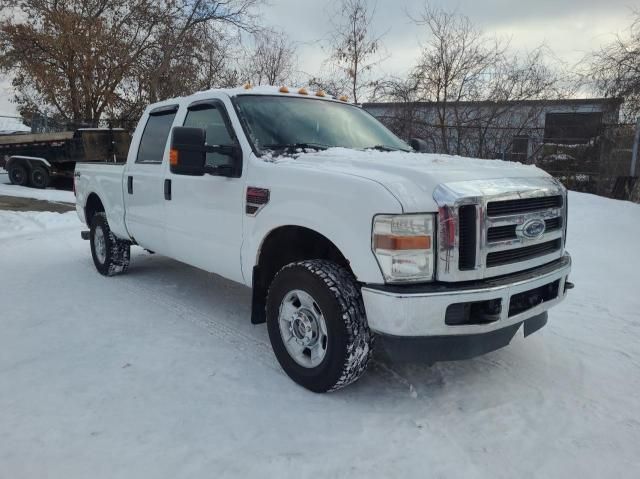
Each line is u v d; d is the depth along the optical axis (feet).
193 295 17.88
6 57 66.95
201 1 65.41
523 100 48.52
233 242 12.91
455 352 9.95
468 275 9.66
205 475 8.25
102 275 20.44
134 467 8.41
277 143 12.96
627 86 44.57
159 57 67.72
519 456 9.03
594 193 47.65
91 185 20.44
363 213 9.65
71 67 67.41
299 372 11.15
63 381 11.24
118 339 13.70
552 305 11.66
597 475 8.59
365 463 8.69
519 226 10.38
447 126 48.52
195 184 14.08
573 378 12.02
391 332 9.50
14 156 54.39
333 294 10.19
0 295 17.47
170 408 10.24
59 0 67.10
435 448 9.17
